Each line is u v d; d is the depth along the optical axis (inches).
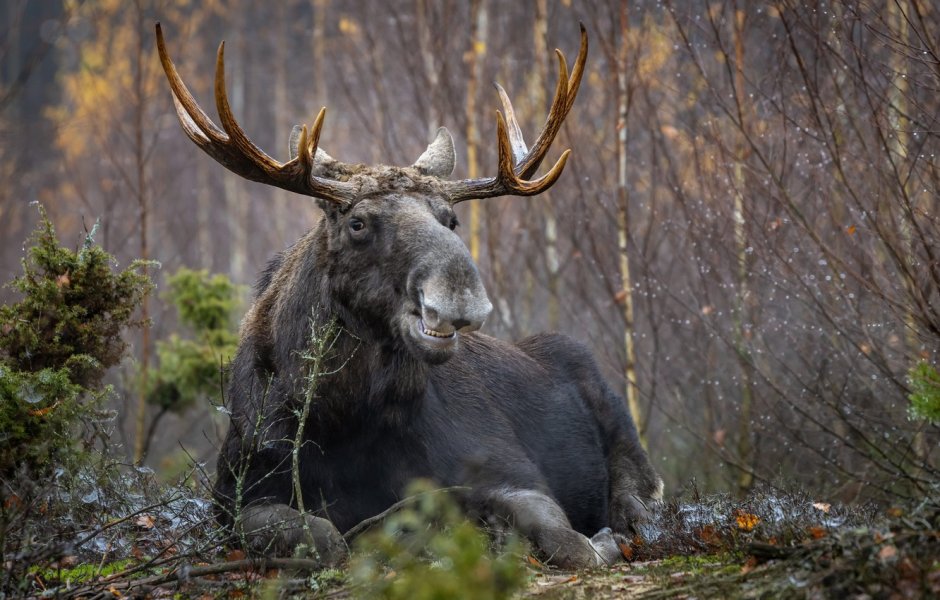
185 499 394.0
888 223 461.7
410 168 378.9
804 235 521.3
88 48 1528.1
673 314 628.4
